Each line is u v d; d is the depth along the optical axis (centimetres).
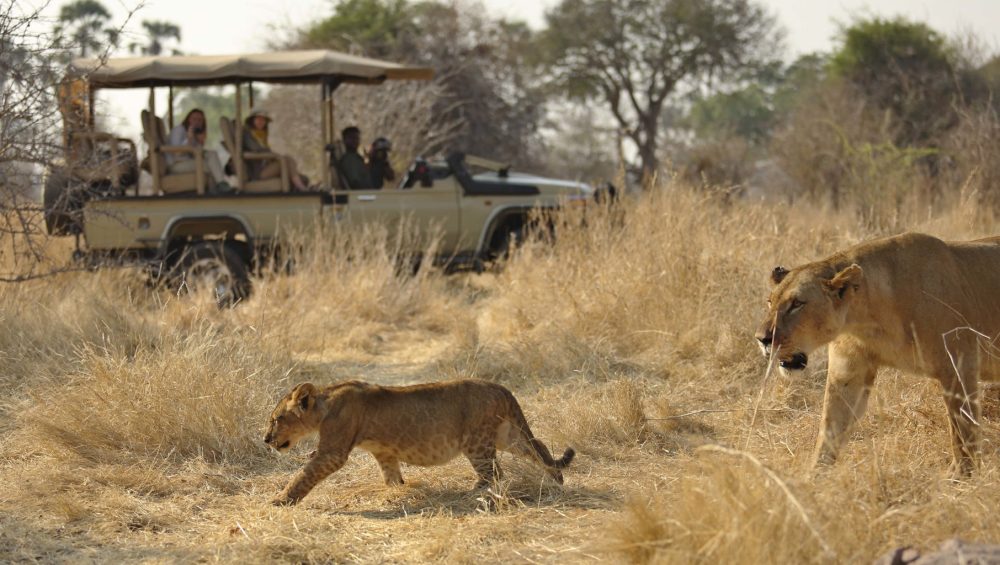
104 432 916
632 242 1478
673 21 5234
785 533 559
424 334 1542
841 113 3488
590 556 648
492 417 805
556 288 1437
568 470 874
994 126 2323
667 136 5559
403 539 711
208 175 1809
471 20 4469
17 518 755
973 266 813
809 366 1107
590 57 5294
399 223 1809
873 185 2558
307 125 3259
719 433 979
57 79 1278
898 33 4025
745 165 3753
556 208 1905
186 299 1436
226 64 1709
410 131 3219
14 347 1152
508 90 4622
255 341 1169
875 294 779
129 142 1762
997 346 805
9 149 1246
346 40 4253
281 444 771
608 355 1216
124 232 1731
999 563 516
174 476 859
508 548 683
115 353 1039
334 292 1605
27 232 1306
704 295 1295
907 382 946
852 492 645
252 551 677
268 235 1770
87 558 680
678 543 589
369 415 780
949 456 807
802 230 1496
